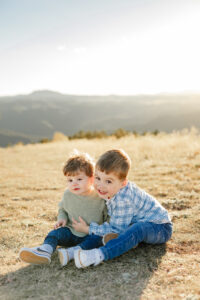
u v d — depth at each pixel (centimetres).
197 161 662
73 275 210
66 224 262
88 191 248
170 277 204
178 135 992
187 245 257
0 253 255
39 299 182
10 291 192
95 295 185
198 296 180
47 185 549
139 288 191
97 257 212
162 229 241
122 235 221
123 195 233
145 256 238
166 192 443
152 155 775
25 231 305
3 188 533
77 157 247
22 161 913
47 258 218
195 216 325
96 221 252
